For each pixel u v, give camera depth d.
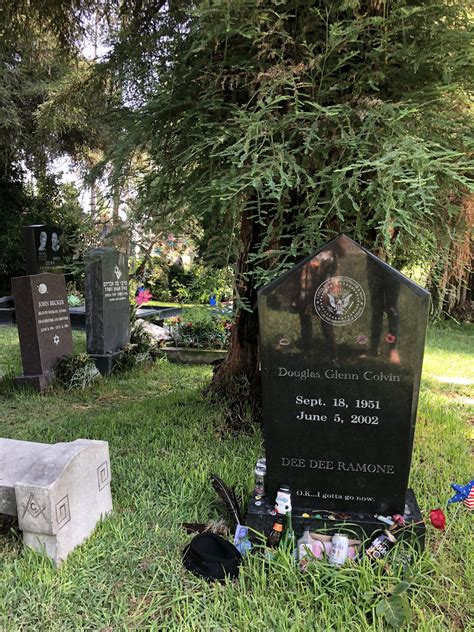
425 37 3.03
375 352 2.45
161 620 2.07
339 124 2.75
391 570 2.26
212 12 2.79
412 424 2.48
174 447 3.83
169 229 3.54
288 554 2.37
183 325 8.16
